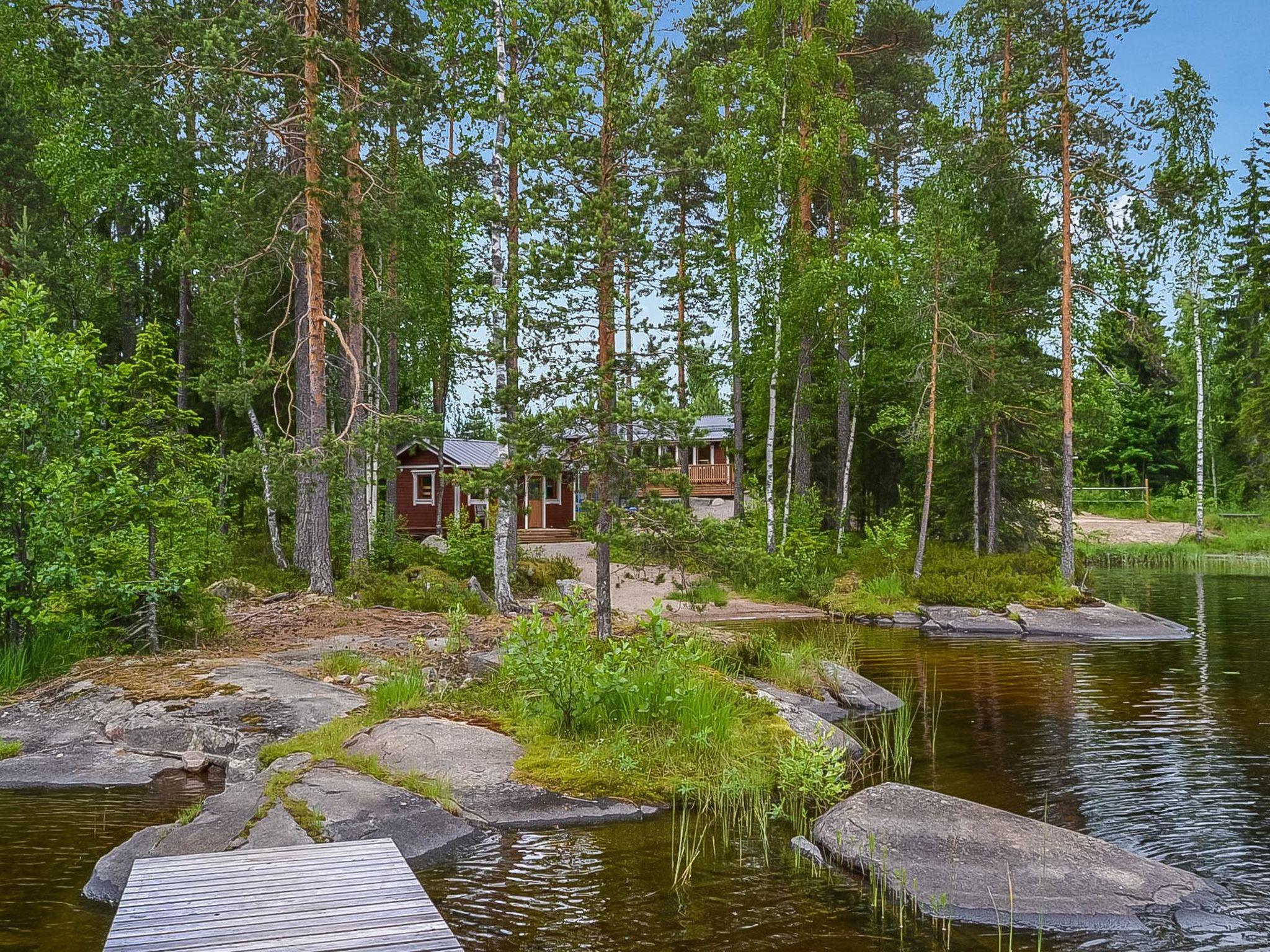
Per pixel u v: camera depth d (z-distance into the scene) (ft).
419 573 67.97
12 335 37.78
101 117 74.90
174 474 42.04
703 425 136.36
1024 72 81.82
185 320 85.87
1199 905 18.26
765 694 35.94
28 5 78.02
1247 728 34.58
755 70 88.84
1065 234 79.92
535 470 41.29
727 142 88.17
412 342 90.63
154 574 40.78
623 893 19.10
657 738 29.48
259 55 57.98
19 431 37.76
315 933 14.16
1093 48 76.74
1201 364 139.85
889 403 110.11
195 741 29.78
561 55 42.68
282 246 63.16
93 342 41.37
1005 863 19.79
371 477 76.95
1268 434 145.48
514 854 21.48
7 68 84.58
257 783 24.49
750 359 95.86
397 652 43.47
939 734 34.14
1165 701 39.93
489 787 25.14
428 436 62.03
